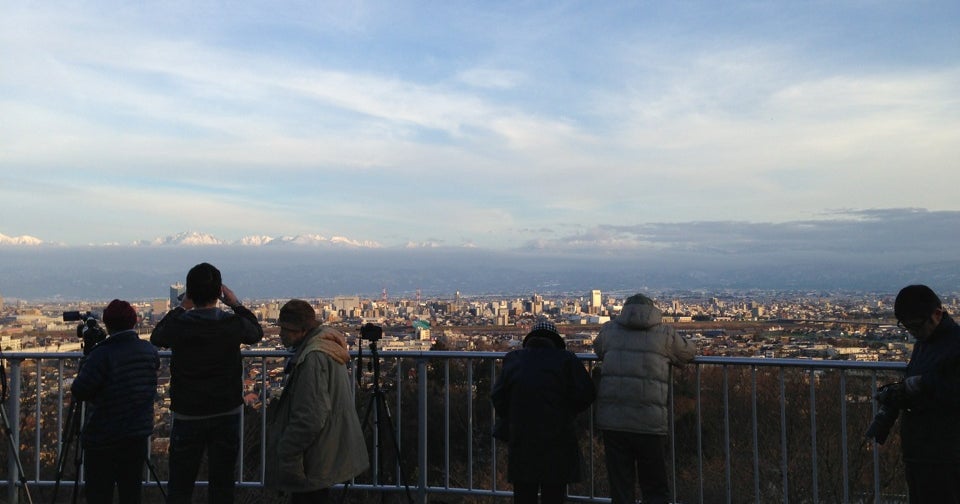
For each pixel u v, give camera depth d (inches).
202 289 193.0
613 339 202.4
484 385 252.8
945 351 143.2
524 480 190.2
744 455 220.4
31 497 241.1
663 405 196.4
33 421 260.7
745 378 217.8
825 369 200.1
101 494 192.1
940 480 146.8
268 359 246.5
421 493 233.3
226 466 195.6
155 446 268.4
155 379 200.7
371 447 252.4
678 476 225.8
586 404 193.9
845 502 199.0
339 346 184.4
